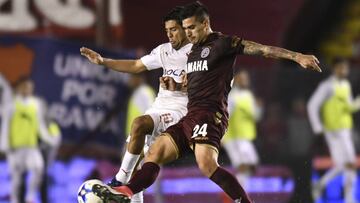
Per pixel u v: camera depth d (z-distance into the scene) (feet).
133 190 71.77
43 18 151.02
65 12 152.76
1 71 126.72
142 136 76.69
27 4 149.59
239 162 136.15
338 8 204.03
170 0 171.73
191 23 75.10
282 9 178.19
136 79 133.39
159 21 171.12
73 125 130.41
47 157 129.49
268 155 135.95
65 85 129.59
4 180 127.85
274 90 136.36
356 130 138.51
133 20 169.48
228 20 175.42
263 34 177.06
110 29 152.66
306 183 135.54
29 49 127.85
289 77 136.15
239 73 136.56
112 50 131.95
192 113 75.10
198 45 76.02
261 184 135.74
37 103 127.85
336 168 136.56
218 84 75.00
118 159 132.98
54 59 128.67
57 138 129.18
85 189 70.08
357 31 211.61
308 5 195.42
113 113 133.08
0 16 147.64
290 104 136.15
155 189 133.08
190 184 134.21
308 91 135.95
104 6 151.64
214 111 74.64
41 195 129.18
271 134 136.05
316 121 135.44
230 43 74.33
